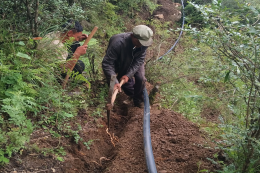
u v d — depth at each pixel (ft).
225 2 22.52
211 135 12.50
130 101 15.74
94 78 15.61
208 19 8.20
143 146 10.64
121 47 12.58
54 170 8.49
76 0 18.98
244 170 8.27
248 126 8.99
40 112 10.59
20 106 8.97
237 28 8.02
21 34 11.26
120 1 30.37
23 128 8.86
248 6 7.51
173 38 29.58
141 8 32.73
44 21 13.26
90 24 22.82
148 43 12.13
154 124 12.69
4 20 11.38
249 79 7.91
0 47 10.65
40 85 11.32
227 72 8.21
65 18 13.67
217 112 15.81
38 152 8.78
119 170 9.38
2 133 8.51
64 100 11.91
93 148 10.67
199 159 10.01
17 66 10.31
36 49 11.21
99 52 20.48
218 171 8.34
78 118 12.06
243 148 8.18
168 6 37.01
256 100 8.34
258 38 7.57
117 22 27.58
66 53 12.76
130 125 12.67
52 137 9.84
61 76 12.60
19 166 8.00
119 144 11.10
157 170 9.40
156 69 19.51
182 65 21.42
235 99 9.87
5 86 9.80
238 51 7.68
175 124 12.71
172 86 18.19
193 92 17.81
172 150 10.73
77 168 9.30
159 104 15.58
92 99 14.15
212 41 8.21
